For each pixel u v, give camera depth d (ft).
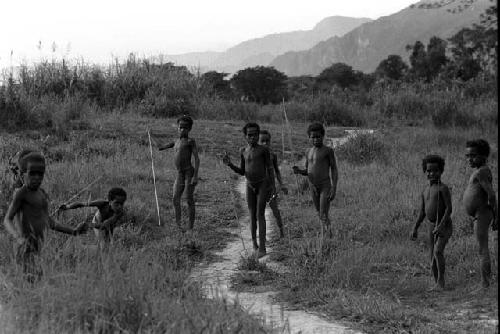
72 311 17.31
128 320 17.30
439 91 106.83
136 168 47.96
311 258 27.63
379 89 114.73
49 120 63.21
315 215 37.88
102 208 26.30
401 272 27.27
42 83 79.15
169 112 81.97
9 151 47.24
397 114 96.78
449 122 83.25
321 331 19.79
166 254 28.99
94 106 76.07
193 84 95.04
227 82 228.43
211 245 32.42
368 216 36.81
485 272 24.21
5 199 32.09
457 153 60.59
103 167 45.60
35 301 17.79
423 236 32.50
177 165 34.27
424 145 65.92
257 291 25.18
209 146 62.95
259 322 18.93
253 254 28.86
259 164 30.25
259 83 280.92
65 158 48.75
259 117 92.32
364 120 94.32
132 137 61.41
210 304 19.11
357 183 45.98
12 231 20.36
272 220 38.22
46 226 21.58
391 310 21.66
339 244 30.50
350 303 22.63
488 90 104.06
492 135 75.66
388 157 57.52
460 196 39.29
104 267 19.85
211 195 44.39
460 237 31.53
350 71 346.95
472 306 22.57
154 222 35.32
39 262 19.99
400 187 43.70
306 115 94.38
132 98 84.79
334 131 80.38
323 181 32.04
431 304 23.16
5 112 59.82
